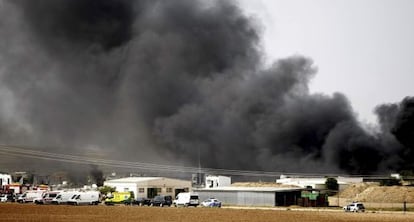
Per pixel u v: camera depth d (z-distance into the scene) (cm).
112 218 4081
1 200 7681
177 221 3866
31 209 5144
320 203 7519
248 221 3959
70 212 4769
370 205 7475
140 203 7150
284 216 4616
